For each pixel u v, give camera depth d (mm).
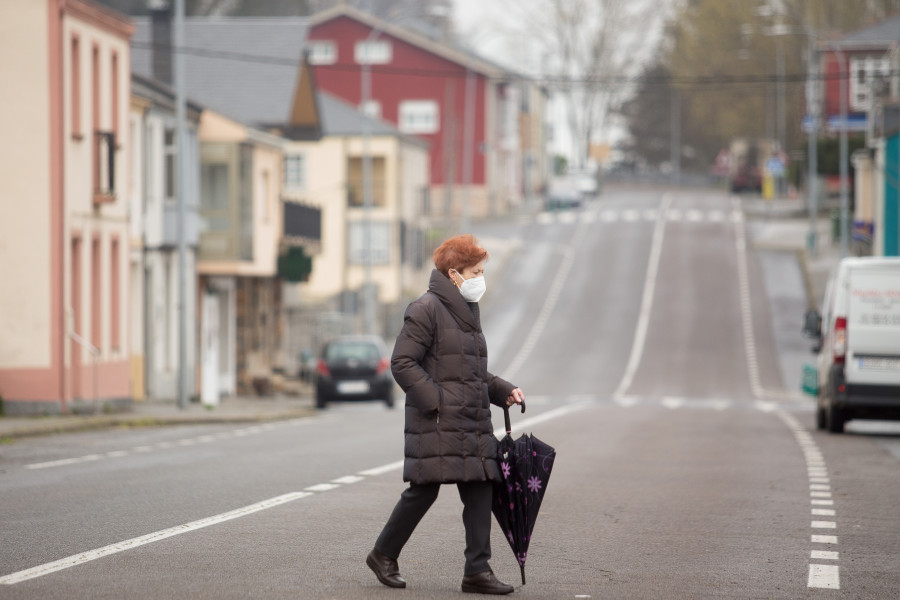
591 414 93000
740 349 169625
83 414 83312
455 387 24906
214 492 41531
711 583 27125
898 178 166125
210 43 149375
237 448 59812
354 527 33812
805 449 61094
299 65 146500
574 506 39500
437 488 25406
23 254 81562
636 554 30766
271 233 131000
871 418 71688
